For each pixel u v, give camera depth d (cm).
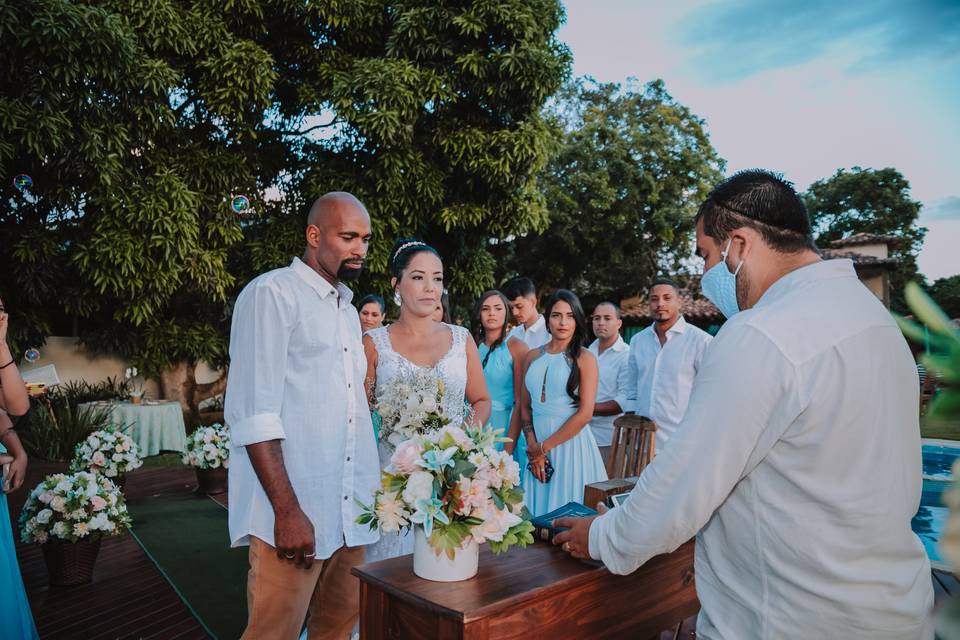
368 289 939
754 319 126
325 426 210
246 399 198
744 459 124
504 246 1681
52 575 387
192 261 848
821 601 120
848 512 118
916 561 125
